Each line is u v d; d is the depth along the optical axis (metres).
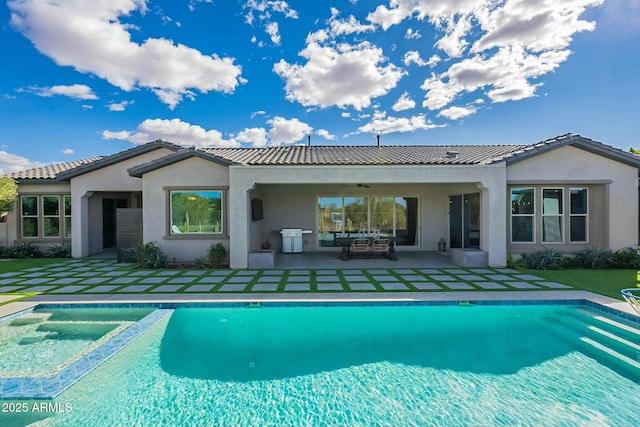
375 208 15.33
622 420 3.86
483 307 7.24
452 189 14.76
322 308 7.17
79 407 4.11
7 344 5.67
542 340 6.05
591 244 11.79
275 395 4.42
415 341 6.06
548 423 3.81
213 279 9.45
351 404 4.23
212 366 5.18
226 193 11.89
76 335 6.05
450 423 3.84
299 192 15.17
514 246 11.70
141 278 9.62
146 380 4.76
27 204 14.89
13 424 3.81
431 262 12.21
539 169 11.50
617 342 5.96
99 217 15.52
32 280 9.41
